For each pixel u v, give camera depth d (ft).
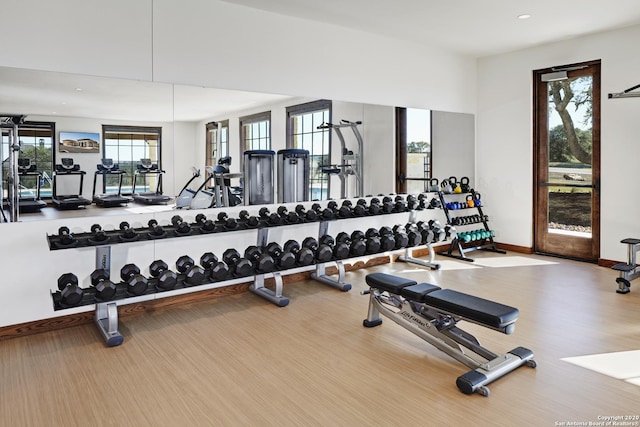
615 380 7.23
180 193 11.31
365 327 9.68
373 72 14.55
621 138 13.98
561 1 11.47
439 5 11.73
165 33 10.60
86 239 9.09
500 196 17.33
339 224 14.38
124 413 6.42
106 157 10.21
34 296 9.44
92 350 8.59
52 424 6.17
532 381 7.22
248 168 12.26
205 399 6.78
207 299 11.72
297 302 11.45
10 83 8.95
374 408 6.48
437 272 14.23
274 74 12.39
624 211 14.05
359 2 11.48
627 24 13.44
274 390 7.03
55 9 9.25
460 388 6.92
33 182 9.38
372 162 14.83
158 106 10.70
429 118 16.26
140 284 8.87
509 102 16.81
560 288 12.30
